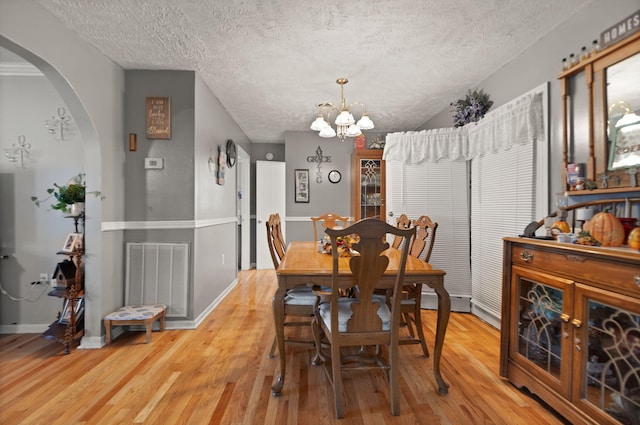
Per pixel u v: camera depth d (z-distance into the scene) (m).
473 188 3.20
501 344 1.91
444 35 2.31
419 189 3.47
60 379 1.92
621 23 1.69
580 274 1.41
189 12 2.01
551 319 1.58
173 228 2.83
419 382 1.88
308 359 2.19
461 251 3.32
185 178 2.85
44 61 1.98
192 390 1.80
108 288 2.57
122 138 2.76
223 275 3.81
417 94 3.50
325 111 4.06
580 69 1.99
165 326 2.79
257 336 2.61
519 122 2.51
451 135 3.32
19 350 2.35
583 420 1.36
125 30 2.20
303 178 5.23
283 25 2.16
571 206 1.90
